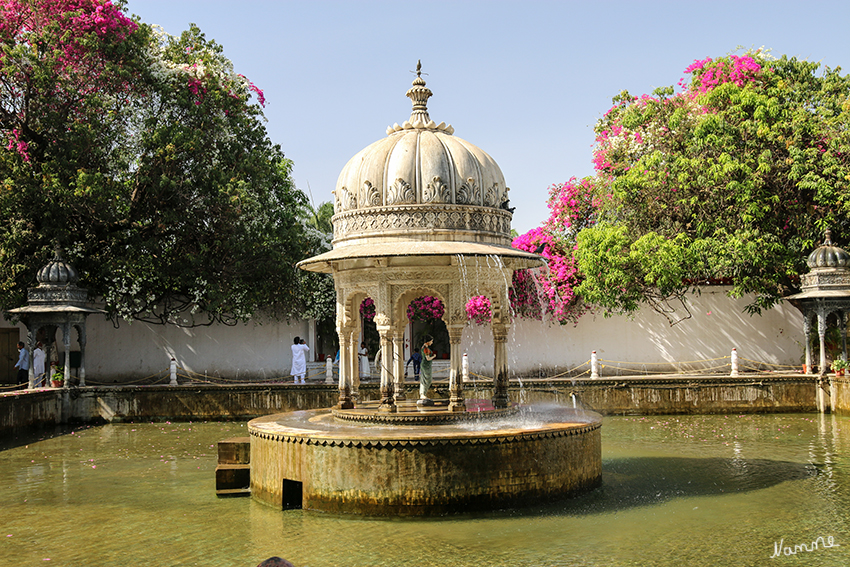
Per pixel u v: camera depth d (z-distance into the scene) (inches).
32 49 636.1
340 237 384.2
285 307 834.2
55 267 652.7
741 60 685.3
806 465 402.0
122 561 249.4
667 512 300.5
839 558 241.8
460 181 367.2
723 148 649.0
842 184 615.2
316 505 305.6
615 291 686.5
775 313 779.4
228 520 298.2
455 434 299.0
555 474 315.6
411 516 292.4
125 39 666.8
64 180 639.8
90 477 401.7
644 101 733.3
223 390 667.4
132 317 784.9
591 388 655.1
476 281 361.7
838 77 700.0
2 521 306.0
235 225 722.2
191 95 719.1
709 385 647.1
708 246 639.1
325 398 662.5
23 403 570.9
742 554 246.7
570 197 806.5
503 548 253.1
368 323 925.2
